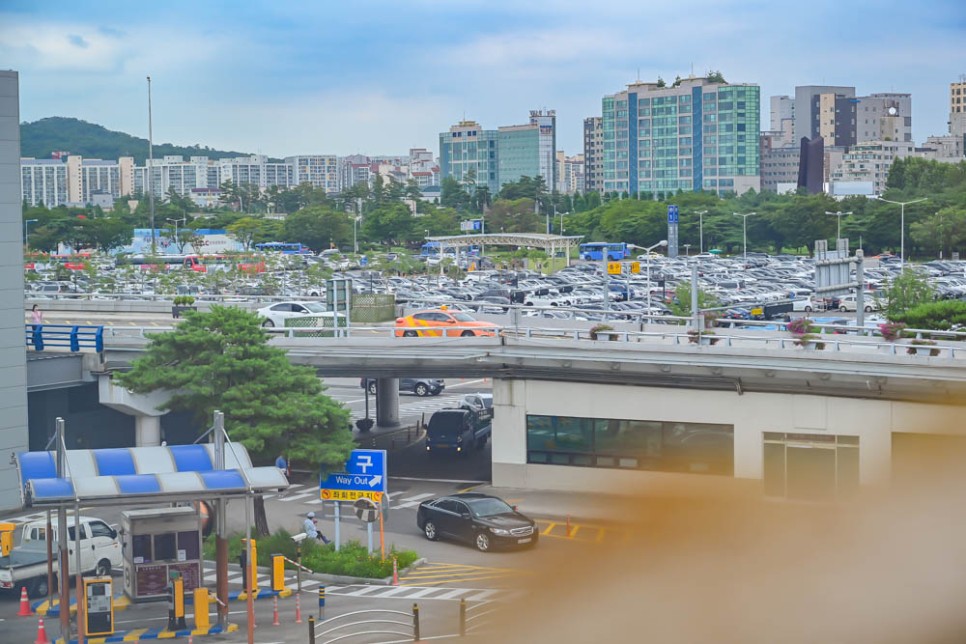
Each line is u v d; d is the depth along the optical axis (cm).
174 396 5191
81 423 6069
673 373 5328
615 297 12669
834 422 5059
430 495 5588
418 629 3372
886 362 4894
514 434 5688
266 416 4838
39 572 3988
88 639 3447
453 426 6462
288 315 7550
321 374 5984
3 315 5406
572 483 5566
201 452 3603
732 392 5238
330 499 4494
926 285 9544
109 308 9819
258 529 4675
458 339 5700
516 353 5603
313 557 4309
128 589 3897
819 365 5003
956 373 4797
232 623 3634
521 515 4634
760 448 5197
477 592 3950
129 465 3469
